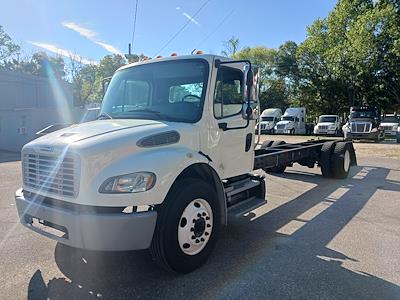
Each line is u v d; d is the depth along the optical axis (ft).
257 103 15.42
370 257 14.10
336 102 142.00
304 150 30.37
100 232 10.61
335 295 11.10
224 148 15.24
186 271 12.53
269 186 28.45
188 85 14.58
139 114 14.93
